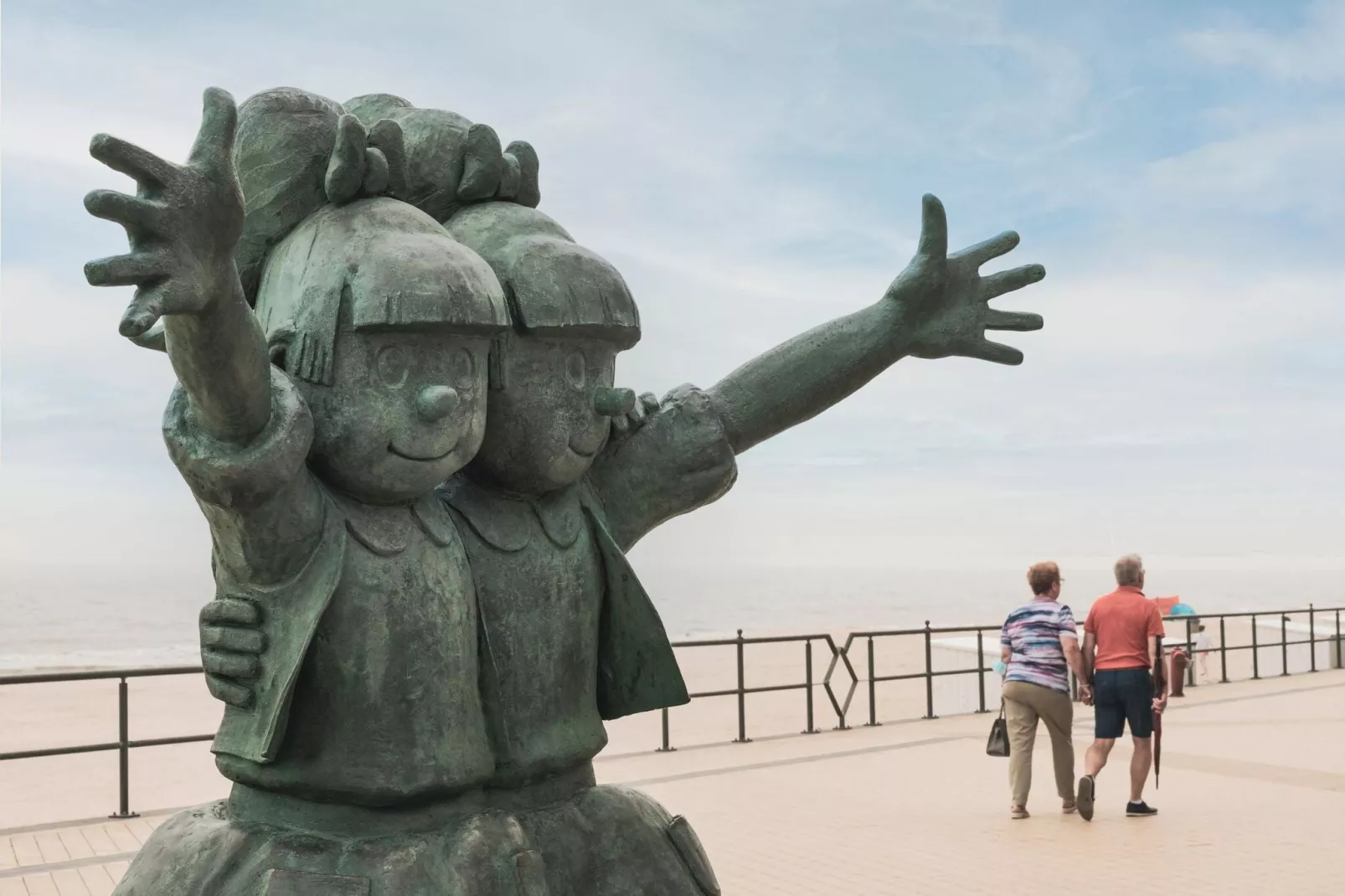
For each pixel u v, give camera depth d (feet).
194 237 6.97
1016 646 27.12
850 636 40.42
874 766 32.99
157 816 26.58
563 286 9.46
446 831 8.87
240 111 9.41
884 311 11.40
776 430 11.40
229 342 7.34
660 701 10.30
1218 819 26.35
